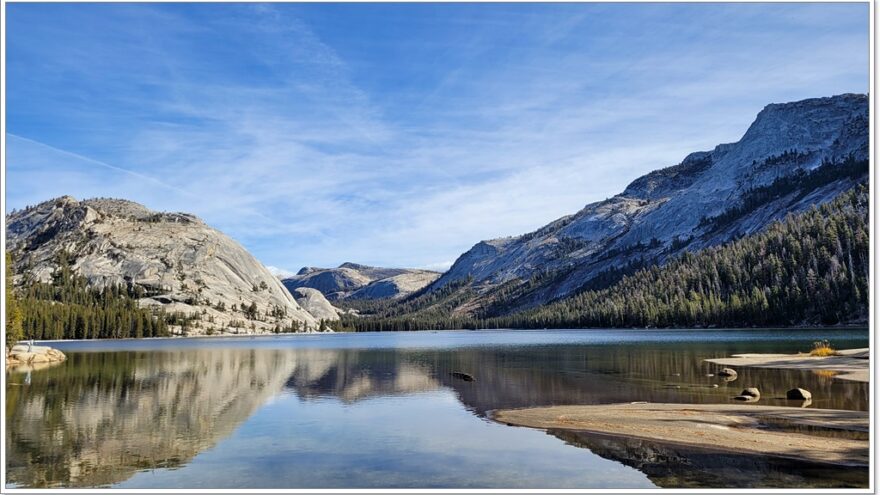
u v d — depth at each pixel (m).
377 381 60.16
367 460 26.28
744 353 85.31
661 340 135.75
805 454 25.25
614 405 39.25
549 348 118.00
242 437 31.66
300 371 74.19
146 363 90.38
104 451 28.80
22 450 29.14
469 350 121.06
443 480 23.11
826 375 53.47
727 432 29.42
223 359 100.62
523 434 31.02
